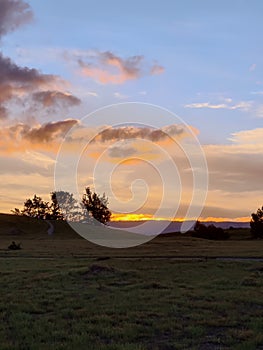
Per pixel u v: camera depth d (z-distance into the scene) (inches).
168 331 499.8
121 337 475.2
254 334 477.7
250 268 1026.7
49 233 4089.6
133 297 680.4
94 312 582.6
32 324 526.9
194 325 522.0
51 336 471.5
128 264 1124.5
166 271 973.8
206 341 462.6
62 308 614.9
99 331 491.5
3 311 600.1
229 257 1460.4
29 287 781.3
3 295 711.1
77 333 486.0
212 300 661.3
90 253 1771.7
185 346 439.8
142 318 552.4
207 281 842.8
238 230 4050.2
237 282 825.5
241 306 629.0
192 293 708.7
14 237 3759.8
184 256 1520.7
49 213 5315.0
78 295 706.8
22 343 448.8
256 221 3516.2
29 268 1088.2
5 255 1695.4
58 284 800.9
